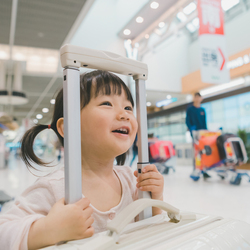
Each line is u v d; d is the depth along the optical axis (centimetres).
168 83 733
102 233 38
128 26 491
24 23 369
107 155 49
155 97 811
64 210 35
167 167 432
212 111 603
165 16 432
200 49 321
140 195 51
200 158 329
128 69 47
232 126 555
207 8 327
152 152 412
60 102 56
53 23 372
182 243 33
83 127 48
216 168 323
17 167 808
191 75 708
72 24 375
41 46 455
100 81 50
